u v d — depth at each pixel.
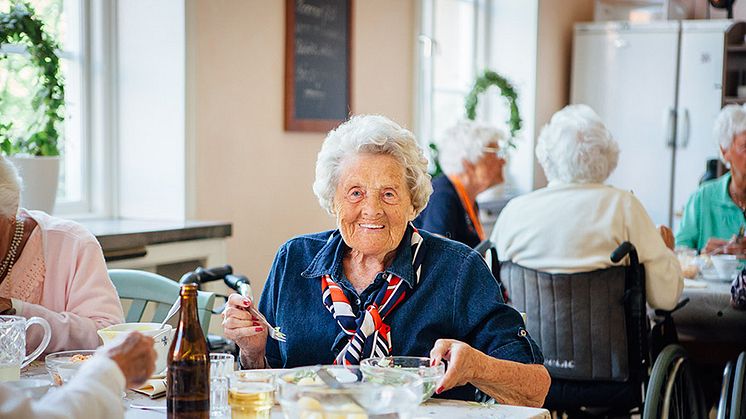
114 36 3.45
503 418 1.53
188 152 3.40
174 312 1.82
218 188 3.60
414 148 1.92
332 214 1.95
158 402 1.61
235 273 3.75
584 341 2.79
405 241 1.92
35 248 2.14
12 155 2.87
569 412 3.00
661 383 2.68
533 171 5.89
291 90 3.97
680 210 5.45
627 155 5.98
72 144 3.37
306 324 1.92
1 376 1.64
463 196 3.66
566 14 6.28
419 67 4.98
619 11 6.18
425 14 5.25
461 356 1.65
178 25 3.36
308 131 4.11
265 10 3.81
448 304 1.88
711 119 5.76
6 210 2.03
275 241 3.99
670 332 2.99
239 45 3.67
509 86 5.36
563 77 6.27
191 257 3.26
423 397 1.49
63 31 3.30
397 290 1.88
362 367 1.51
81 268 2.15
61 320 2.02
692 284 3.18
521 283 2.89
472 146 3.62
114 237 2.90
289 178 4.06
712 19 6.41
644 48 5.91
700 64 5.77
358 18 4.43
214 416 1.51
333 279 1.92
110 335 1.71
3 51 3.02
